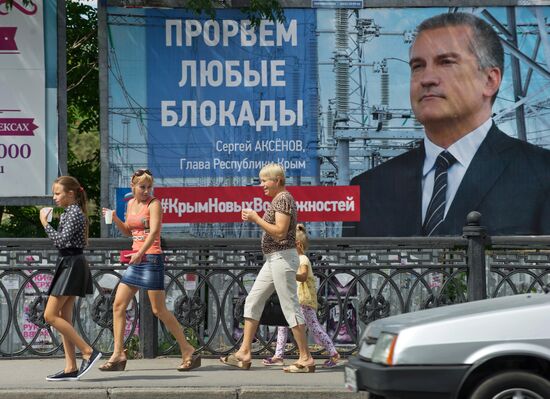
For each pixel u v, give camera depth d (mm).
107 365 18141
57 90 22156
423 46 22469
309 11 22516
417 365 11992
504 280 20422
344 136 22438
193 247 20266
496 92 22375
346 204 22375
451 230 22281
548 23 22406
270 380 17234
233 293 20578
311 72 22484
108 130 22250
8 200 22000
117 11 22344
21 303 20359
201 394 16125
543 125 22344
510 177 22297
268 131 22438
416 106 22453
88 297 20844
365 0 22469
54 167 22125
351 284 20250
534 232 22250
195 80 22406
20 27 22125
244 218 17781
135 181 17891
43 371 18344
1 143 22016
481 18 22438
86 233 17094
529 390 11680
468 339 11977
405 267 20172
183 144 22344
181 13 22391
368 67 22500
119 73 22312
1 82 22062
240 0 22453
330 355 18984
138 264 17828
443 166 22359
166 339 20438
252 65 22484
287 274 17828
